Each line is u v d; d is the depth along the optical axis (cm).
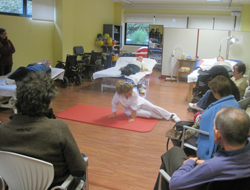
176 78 775
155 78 795
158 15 993
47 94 127
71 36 721
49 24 667
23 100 123
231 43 681
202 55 744
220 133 117
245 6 871
